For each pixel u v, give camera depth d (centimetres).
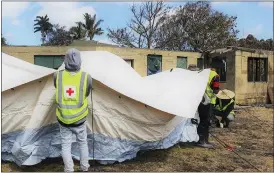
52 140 573
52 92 559
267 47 2919
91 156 583
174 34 3341
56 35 5231
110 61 623
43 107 558
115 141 584
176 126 659
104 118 575
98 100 572
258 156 698
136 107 576
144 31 3325
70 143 526
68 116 511
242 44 3152
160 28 3344
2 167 559
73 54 513
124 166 591
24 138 548
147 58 2050
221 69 1958
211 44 3266
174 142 687
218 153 712
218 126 1034
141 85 610
